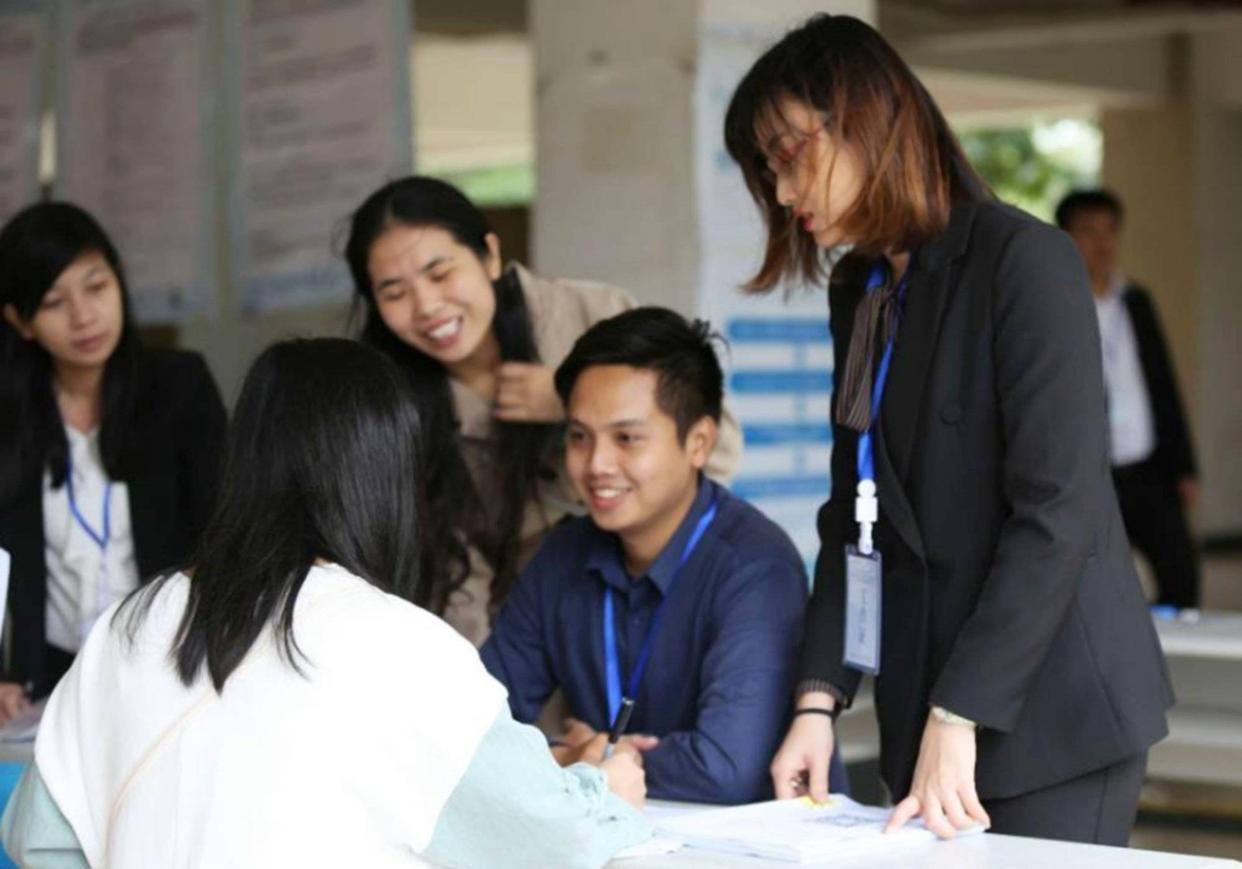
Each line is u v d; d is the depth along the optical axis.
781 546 4.74
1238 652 5.87
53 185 10.64
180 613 3.35
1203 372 21.19
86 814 3.36
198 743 3.21
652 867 3.51
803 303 8.35
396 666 3.22
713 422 4.76
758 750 4.46
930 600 4.00
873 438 4.08
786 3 8.43
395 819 3.20
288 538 3.31
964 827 3.71
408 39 9.04
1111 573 3.91
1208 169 21.12
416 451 3.41
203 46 9.90
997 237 3.89
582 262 8.52
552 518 5.45
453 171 29.22
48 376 5.88
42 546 5.87
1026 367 3.80
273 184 9.59
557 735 5.14
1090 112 22.25
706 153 8.17
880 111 3.82
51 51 10.60
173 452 5.95
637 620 4.79
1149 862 3.49
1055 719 3.85
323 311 9.71
